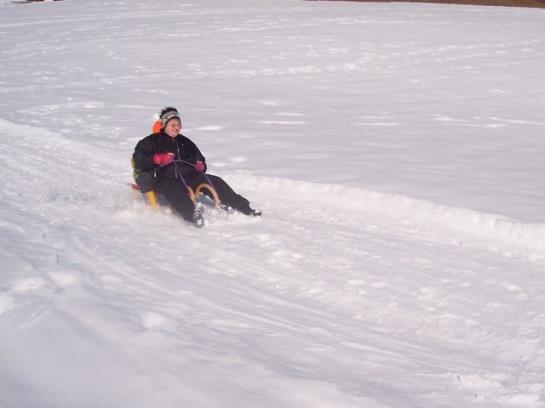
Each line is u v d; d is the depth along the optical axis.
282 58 19.62
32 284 3.73
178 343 2.98
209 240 5.52
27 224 5.35
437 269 5.09
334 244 5.60
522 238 5.91
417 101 13.67
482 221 6.21
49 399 2.42
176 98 13.82
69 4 35.72
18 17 31.22
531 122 11.59
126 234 5.50
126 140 9.87
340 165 8.24
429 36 23.47
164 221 6.07
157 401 2.45
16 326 3.08
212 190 6.32
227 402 2.47
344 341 3.51
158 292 3.92
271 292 4.37
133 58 19.88
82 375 2.62
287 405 2.50
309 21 27.64
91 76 17.09
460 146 9.48
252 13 30.66
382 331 3.81
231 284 4.44
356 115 12.09
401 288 4.62
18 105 12.82
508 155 8.95
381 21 27.44
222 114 12.05
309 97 14.07
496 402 2.90
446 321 4.07
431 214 6.50
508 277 4.98
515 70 17.42
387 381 2.99
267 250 5.32
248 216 6.34
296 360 3.05
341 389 2.68
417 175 7.73
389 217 6.55
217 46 21.80
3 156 8.55
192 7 33.28
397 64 18.61
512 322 4.11
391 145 9.48
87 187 7.25
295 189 7.41
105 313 3.31
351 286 4.60
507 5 36.91
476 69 17.66
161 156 6.38
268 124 11.10
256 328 3.49
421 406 2.73
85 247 4.78
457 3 37.25
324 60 19.28
